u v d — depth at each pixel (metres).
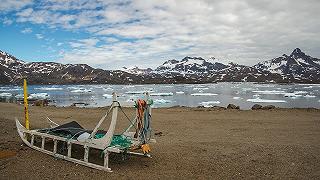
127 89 118.25
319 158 8.26
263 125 14.13
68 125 9.33
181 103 46.31
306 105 41.34
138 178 6.71
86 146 7.57
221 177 6.80
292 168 7.42
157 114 19.20
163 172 7.13
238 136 11.52
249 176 6.87
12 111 21.66
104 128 14.01
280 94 73.69
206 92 88.62
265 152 8.90
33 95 70.00
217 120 15.95
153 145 9.91
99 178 6.73
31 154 8.65
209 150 9.18
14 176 6.89
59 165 7.66
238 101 50.06
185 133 12.42
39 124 14.81
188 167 7.51
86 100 55.12
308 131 12.46
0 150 9.05
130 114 19.00
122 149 7.09
